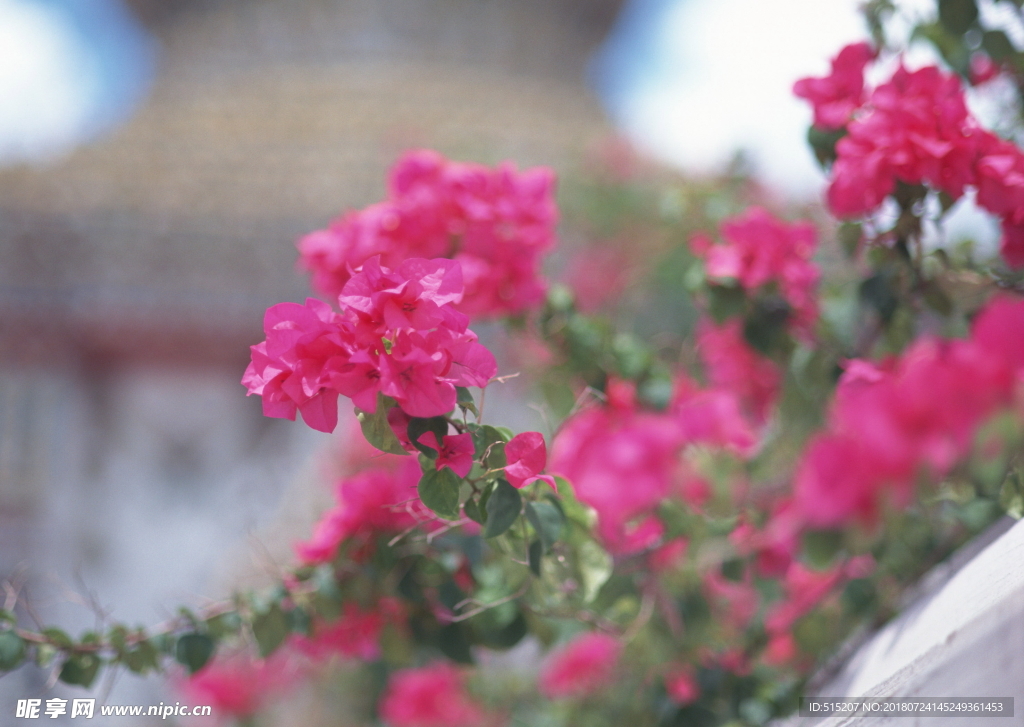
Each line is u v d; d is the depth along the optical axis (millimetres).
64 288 4387
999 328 1164
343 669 2090
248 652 1465
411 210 1493
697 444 1435
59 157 5137
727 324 1570
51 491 4359
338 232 1519
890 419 1177
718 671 1533
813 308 1519
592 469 1360
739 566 1522
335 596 1382
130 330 4461
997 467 1177
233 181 5043
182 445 4484
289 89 6594
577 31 7957
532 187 1533
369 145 5562
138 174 5012
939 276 1432
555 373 1605
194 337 4512
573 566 1303
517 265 1515
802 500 1214
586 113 6875
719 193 1896
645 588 1488
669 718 1516
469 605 1397
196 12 7445
